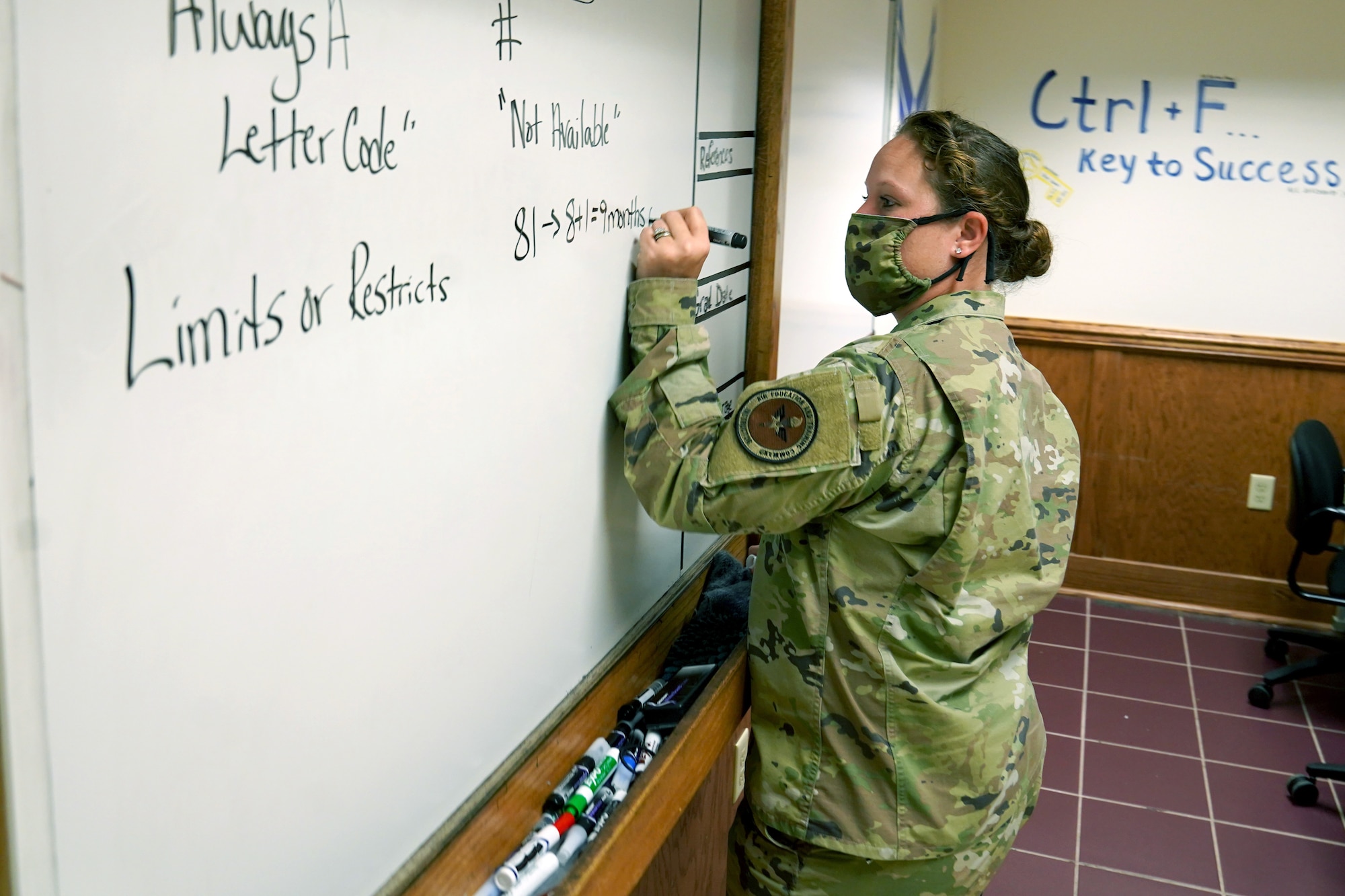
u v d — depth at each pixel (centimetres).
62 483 51
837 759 121
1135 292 379
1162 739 310
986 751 121
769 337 161
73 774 53
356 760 77
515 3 84
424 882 85
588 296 104
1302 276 361
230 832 65
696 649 135
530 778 101
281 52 61
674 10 117
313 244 65
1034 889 245
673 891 155
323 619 71
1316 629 379
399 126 72
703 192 134
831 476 106
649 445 111
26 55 47
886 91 256
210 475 60
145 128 53
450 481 84
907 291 128
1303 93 347
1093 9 362
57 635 51
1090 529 403
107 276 52
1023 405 121
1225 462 381
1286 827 268
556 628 107
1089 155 373
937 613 115
